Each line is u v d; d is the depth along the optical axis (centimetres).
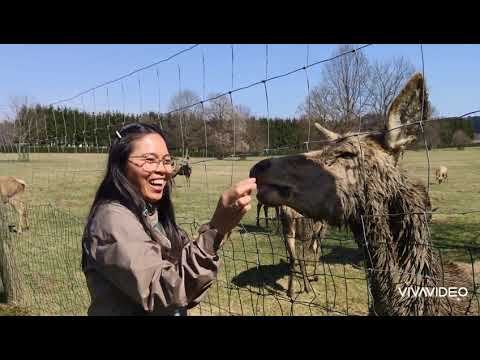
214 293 576
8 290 557
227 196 140
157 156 174
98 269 151
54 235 838
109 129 446
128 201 162
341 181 268
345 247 744
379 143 273
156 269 143
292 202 273
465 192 1560
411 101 251
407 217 262
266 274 655
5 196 983
